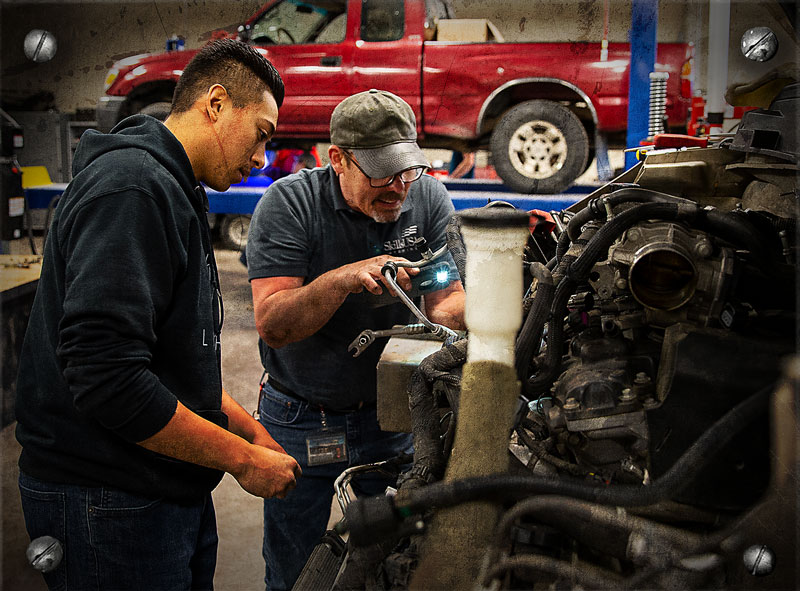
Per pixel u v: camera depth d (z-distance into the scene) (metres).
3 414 2.78
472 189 3.77
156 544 1.23
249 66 1.22
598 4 3.69
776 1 1.57
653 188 1.45
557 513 0.89
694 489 0.88
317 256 1.61
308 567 1.08
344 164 1.48
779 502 0.85
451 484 0.82
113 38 4.07
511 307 0.86
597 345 1.07
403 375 1.21
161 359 1.20
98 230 1.05
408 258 1.64
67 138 4.06
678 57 3.30
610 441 0.97
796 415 0.88
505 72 3.78
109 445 1.17
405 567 0.88
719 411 0.90
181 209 1.14
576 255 1.13
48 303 1.17
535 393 1.06
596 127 3.71
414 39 3.92
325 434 1.67
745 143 1.30
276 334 1.51
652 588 0.82
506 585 0.88
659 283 1.03
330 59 4.04
